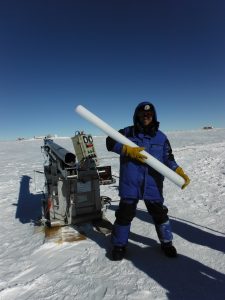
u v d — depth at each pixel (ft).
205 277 9.52
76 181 14.57
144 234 13.41
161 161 10.77
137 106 10.75
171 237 11.13
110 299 8.57
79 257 11.39
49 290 9.26
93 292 8.99
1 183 32.12
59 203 14.87
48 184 15.75
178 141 81.35
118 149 10.29
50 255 11.76
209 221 15.05
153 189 10.73
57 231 14.19
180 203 18.84
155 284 9.21
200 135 98.99
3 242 13.98
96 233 13.73
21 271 10.71
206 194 20.74
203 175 27.89
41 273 10.39
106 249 11.93
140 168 10.64
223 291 8.73
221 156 39.24
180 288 8.96
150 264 10.49
